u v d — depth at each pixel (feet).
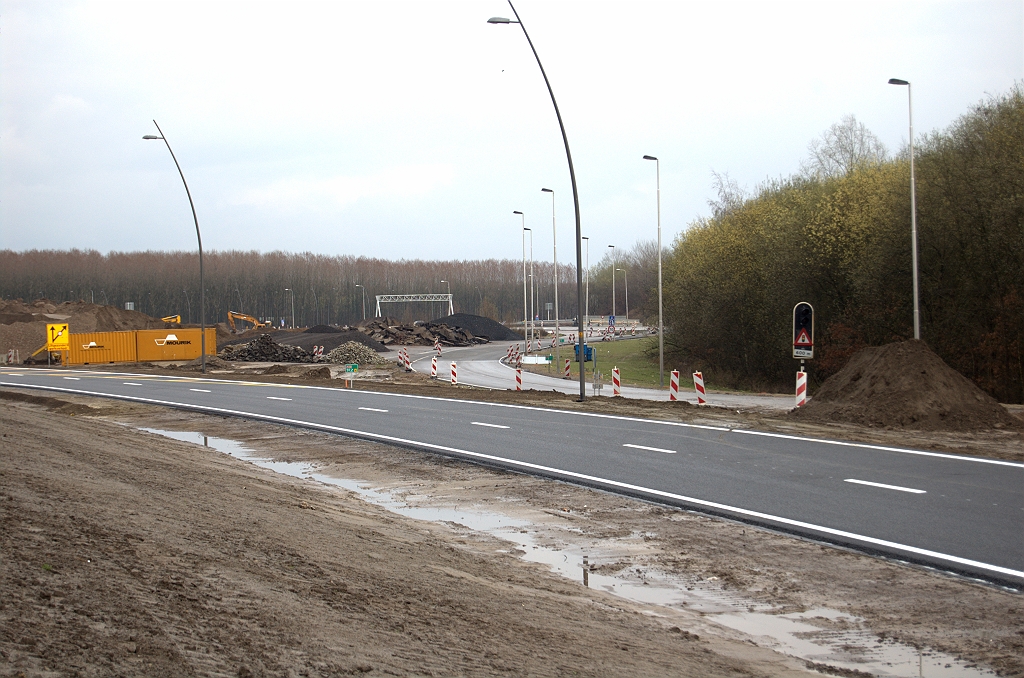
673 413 78.79
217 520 29.58
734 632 25.14
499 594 25.63
